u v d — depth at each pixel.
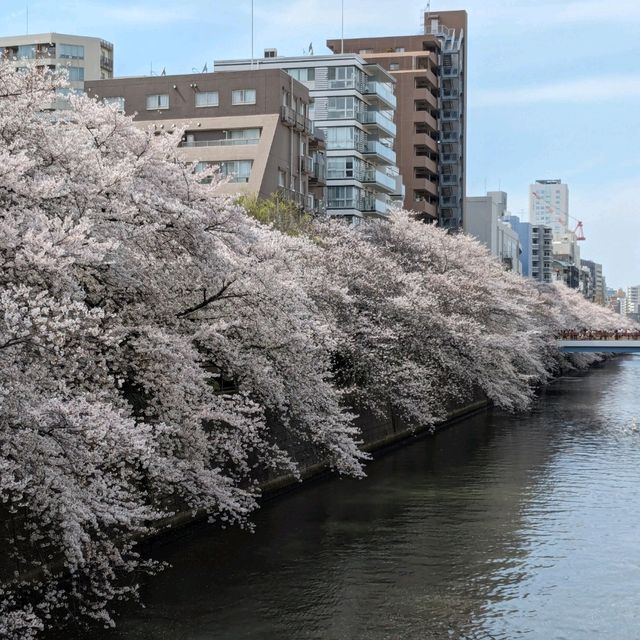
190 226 20.69
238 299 24.64
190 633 19.70
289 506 31.55
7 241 15.29
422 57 112.31
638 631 20.72
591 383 94.88
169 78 68.94
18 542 20.34
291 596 22.22
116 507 16.80
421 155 111.88
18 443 15.39
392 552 26.19
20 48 106.44
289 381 26.73
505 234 170.75
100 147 22.28
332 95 83.69
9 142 19.19
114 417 16.31
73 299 17.67
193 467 22.38
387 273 43.84
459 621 21.06
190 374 21.09
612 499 33.59
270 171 65.25
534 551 26.66
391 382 41.31
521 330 68.25
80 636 19.20
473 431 52.91
